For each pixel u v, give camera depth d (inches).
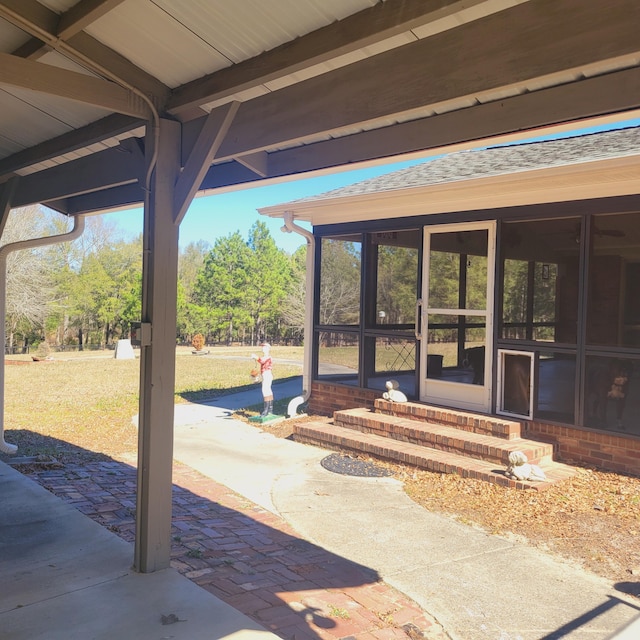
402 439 278.5
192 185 138.3
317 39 107.7
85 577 141.5
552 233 263.6
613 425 242.1
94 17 111.6
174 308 145.6
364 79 111.6
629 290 238.5
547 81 93.7
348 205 338.0
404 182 322.7
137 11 115.4
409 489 224.7
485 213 287.4
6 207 250.1
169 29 118.6
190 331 1476.4
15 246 270.5
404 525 186.5
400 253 331.6
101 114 169.0
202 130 137.4
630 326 238.1
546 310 264.7
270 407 362.3
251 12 105.7
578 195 252.4
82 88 129.1
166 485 145.9
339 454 279.6
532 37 88.8
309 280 377.7
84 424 356.2
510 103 112.7
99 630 117.0
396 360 331.0
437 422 284.5
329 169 153.7
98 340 1349.7
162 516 145.7
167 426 145.3
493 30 93.0
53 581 139.3
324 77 118.6
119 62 135.2
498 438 257.9
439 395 307.7
